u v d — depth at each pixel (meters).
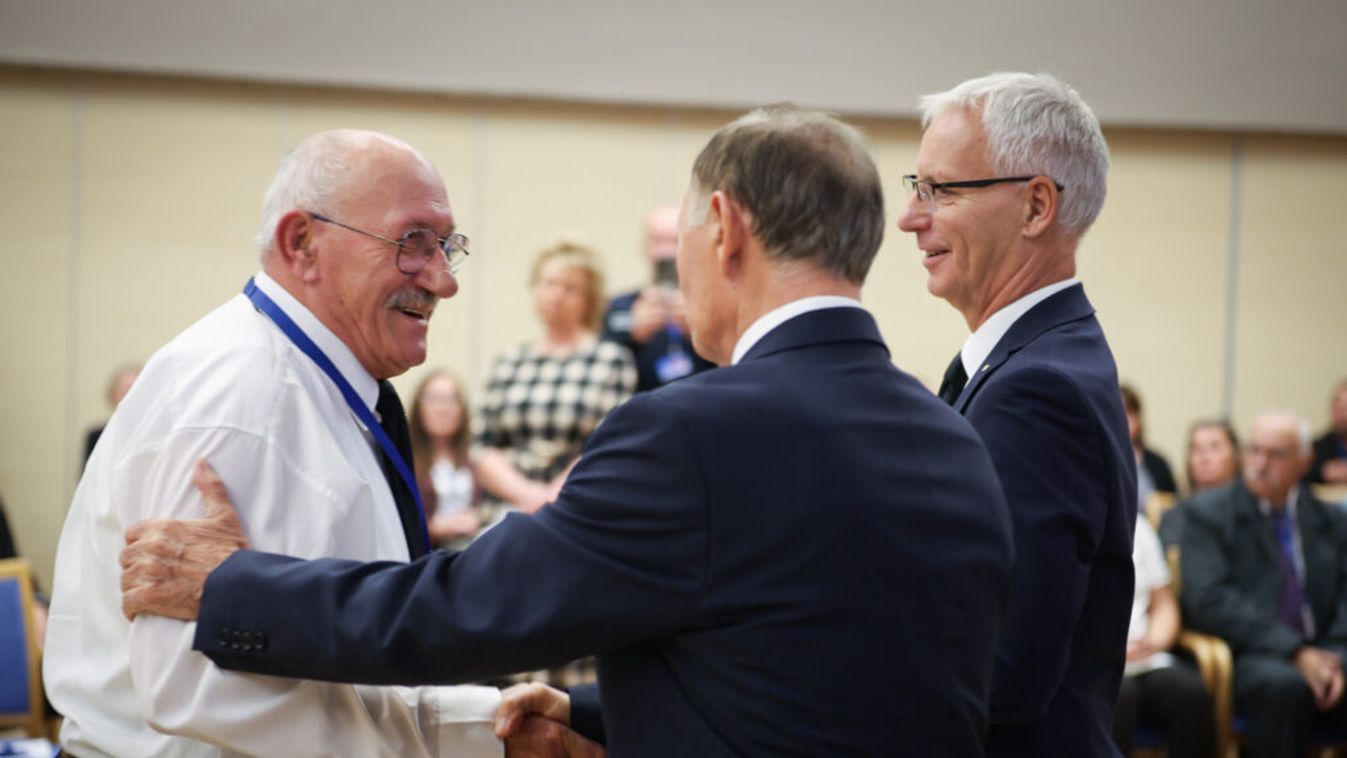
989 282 1.96
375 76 6.98
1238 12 7.41
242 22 6.87
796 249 1.55
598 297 4.84
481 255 7.30
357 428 1.93
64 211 6.98
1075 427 1.74
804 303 1.56
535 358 4.75
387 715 1.83
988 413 1.78
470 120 7.27
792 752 1.43
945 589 1.48
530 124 7.31
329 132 1.94
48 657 1.90
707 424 1.46
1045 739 1.77
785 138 1.57
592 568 1.47
